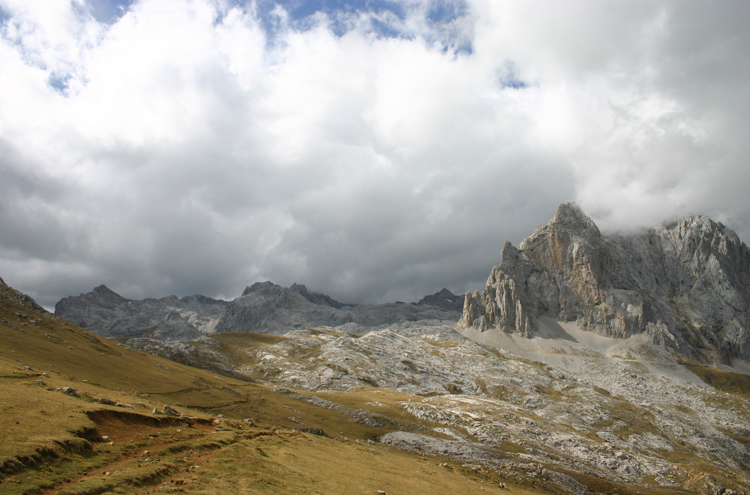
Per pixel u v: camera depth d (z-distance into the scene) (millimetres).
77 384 70250
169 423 58844
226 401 130875
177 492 36562
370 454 83375
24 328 116812
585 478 129875
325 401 168375
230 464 47656
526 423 179750
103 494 33031
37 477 32719
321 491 46625
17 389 51250
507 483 102250
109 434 47188
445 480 76938
